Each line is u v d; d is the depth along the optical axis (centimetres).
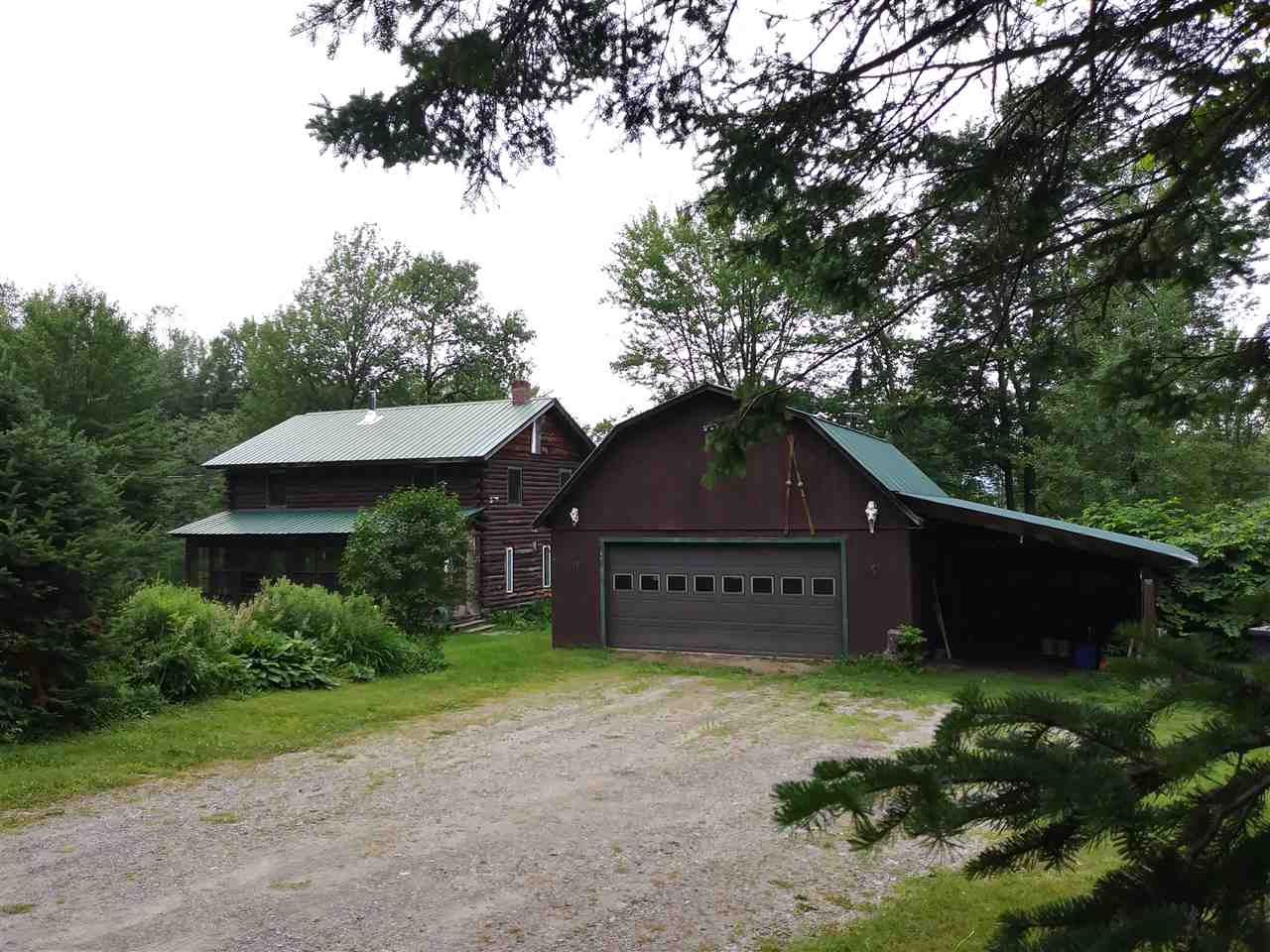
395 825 730
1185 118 485
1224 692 203
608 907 559
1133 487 2102
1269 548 1580
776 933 518
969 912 528
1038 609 1952
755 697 1322
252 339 5300
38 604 984
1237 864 180
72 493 1042
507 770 909
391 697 1316
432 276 4922
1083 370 572
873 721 1137
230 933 525
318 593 1603
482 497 2580
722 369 3344
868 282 536
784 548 1697
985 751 205
